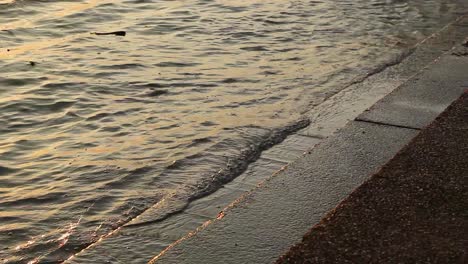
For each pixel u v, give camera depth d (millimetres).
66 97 9156
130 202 6285
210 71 10133
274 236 4738
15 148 7547
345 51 11195
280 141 7520
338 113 8312
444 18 13680
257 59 10719
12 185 6652
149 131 7961
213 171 6809
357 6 14398
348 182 5418
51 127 8203
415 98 7008
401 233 4234
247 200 5141
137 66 10414
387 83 9398
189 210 5930
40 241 5633
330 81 9625
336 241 4176
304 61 10633
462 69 7801
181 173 6820
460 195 4629
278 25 12727
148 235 5480
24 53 11211
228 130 7852
